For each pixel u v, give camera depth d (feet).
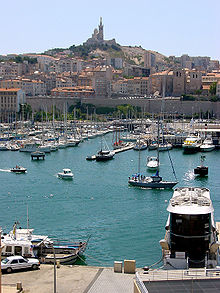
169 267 186.09
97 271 201.05
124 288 180.86
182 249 187.93
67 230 298.76
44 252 229.45
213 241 201.77
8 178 495.82
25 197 399.03
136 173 507.30
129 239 280.31
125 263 199.93
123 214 341.82
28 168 567.18
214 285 142.00
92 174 522.88
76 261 236.84
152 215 338.54
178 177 504.02
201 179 492.13
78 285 184.96
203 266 183.83
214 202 379.35
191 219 186.60
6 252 217.97
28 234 245.04
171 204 196.44
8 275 197.98
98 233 292.20
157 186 440.04
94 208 360.69
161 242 202.49
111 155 654.53
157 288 140.46
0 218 329.11
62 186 449.48
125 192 422.00
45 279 192.75
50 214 341.00
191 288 139.85
